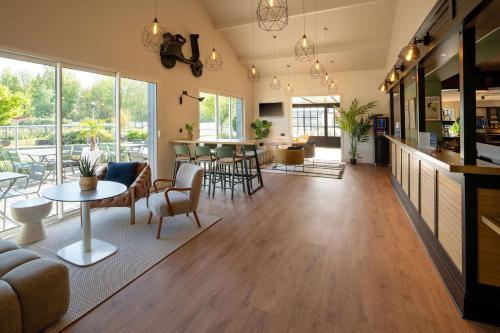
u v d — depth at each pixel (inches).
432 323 75.4
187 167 156.2
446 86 228.7
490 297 75.2
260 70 389.4
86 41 170.7
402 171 185.8
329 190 224.7
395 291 89.7
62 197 107.3
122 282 95.7
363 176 280.2
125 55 198.4
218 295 88.7
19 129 144.4
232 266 106.7
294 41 321.1
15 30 136.9
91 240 127.8
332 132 570.9
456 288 82.8
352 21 279.1
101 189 119.5
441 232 100.2
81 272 102.0
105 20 182.9
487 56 147.6
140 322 77.0
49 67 154.9
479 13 72.3
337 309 81.4
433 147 124.5
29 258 78.5
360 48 305.3
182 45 248.8
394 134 250.2
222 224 151.2
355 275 99.2
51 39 152.2
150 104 228.4
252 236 134.7
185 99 262.7
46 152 155.8
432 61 135.6
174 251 119.3
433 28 112.3
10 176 135.3
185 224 150.3
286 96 398.0
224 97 340.8
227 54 334.6
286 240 129.6
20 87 143.9
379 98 353.1
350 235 134.3
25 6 140.5
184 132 261.6
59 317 76.5
